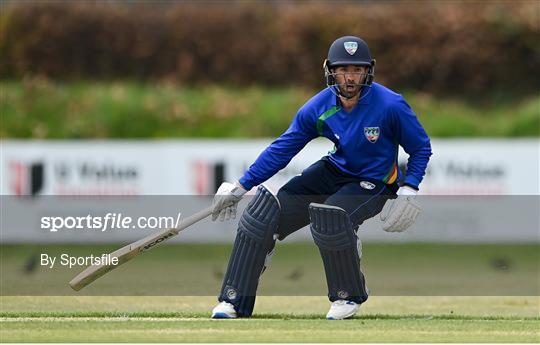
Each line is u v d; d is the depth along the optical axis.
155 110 65.69
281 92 69.00
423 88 70.50
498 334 20.03
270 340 18.95
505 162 49.25
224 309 23.14
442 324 21.66
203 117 65.19
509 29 70.31
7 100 66.75
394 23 70.94
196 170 50.72
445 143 49.31
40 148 50.88
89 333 19.81
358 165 23.22
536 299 31.78
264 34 71.50
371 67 22.69
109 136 64.19
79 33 71.56
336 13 71.56
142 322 21.78
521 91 70.12
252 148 50.75
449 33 70.62
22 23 71.69
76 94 67.56
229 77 70.94
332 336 19.55
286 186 23.61
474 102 69.81
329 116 23.11
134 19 72.06
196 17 71.94
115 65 71.94
